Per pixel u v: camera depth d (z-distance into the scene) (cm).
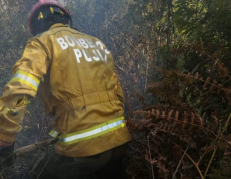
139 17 242
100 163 146
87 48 160
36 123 212
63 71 145
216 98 152
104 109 146
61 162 152
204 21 185
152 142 148
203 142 134
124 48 266
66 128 143
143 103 154
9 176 179
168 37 223
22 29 252
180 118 138
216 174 117
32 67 133
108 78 160
